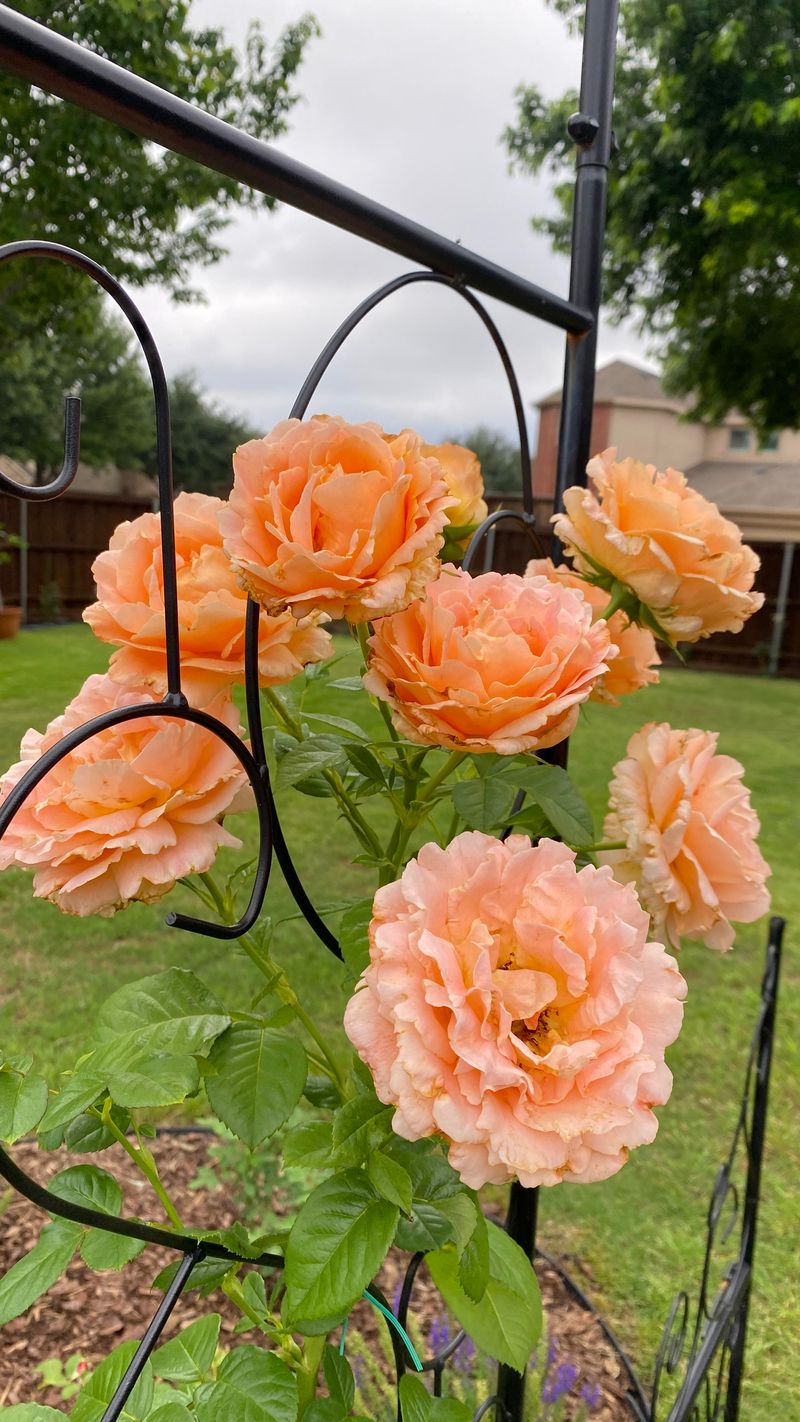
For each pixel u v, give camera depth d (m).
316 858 3.60
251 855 3.58
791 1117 2.27
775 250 7.80
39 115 4.95
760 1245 1.88
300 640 0.68
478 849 0.62
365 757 0.77
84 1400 0.69
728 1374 1.46
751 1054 1.34
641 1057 0.55
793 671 10.94
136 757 0.62
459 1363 1.49
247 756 0.65
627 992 0.55
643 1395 1.53
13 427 15.30
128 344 17.44
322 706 2.77
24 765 0.70
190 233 6.30
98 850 0.60
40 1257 0.73
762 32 7.36
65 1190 0.76
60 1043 2.29
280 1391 0.67
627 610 0.92
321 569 0.57
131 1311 1.64
